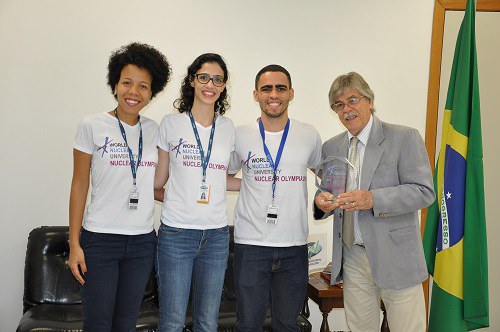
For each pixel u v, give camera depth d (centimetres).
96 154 188
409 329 206
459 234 245
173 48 317
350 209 197
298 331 222
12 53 301
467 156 247
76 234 186
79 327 232
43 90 305
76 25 306
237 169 234
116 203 187
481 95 343
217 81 203
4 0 298
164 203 203
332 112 337
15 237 305
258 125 227
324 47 335
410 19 341
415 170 202
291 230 215
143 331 241
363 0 337
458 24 341
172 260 196
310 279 283
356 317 222
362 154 215
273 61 329
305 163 222
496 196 344
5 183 303
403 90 343
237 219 222
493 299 346
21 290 306
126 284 191
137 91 192
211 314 205
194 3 319
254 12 326
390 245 204
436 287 251
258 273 214
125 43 311
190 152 200
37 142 306
